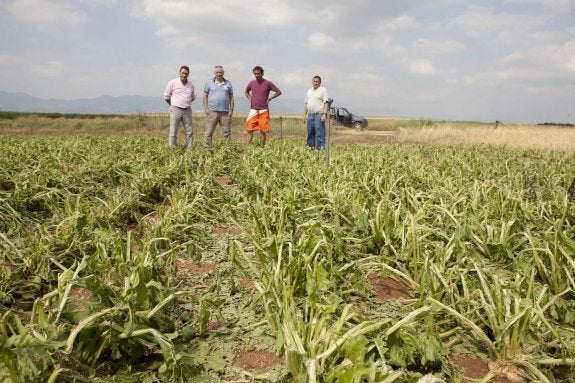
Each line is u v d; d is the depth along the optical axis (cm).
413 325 244
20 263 349
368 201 479
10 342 173
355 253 394
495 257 401
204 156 921
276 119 3441
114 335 221
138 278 254
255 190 554
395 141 2256
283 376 219
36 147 998
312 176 683
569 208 489
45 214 536
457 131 2330
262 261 331
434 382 189
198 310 298
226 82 1143
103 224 439
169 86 1063
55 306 249
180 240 434
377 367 204
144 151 1051
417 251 357
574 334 275
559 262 345
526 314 240
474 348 263
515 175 835
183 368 219
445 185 647
